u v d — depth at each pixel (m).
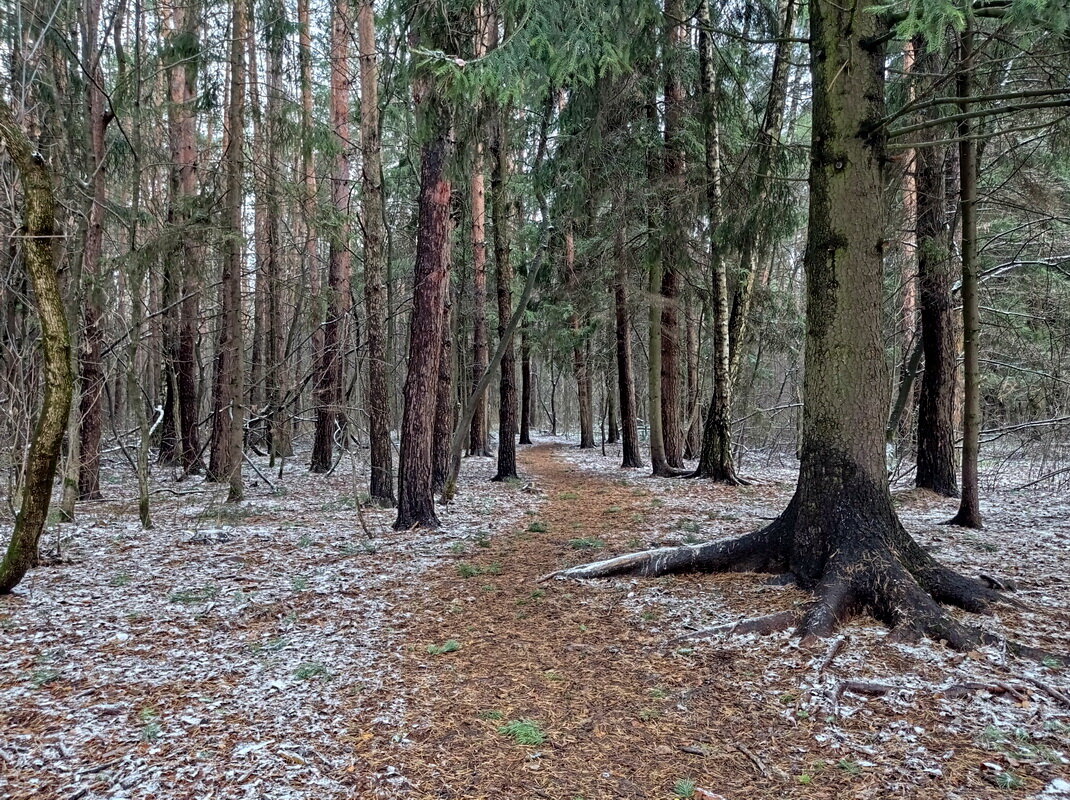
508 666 4.02
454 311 16.36
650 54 7.66
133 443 17.55
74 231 8.18
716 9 9.50
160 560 6.66
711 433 12.82
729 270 13.43
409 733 3.19
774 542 5.29
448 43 7.39
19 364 7.23
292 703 3.49
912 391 14.20
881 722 3.11
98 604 5.18
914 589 4.25
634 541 7.38
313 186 14.45
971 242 6.75
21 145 4.57
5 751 2.97
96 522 8.73
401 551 7.13
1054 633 3.97
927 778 2.66
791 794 2.63
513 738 3.14
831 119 4.77
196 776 2.78
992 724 3.03
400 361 19.67
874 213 4.75
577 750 3.03
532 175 12.52
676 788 2.70
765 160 7.79
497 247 13.48
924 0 3.29
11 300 7.88
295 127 10.48
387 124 13.05
